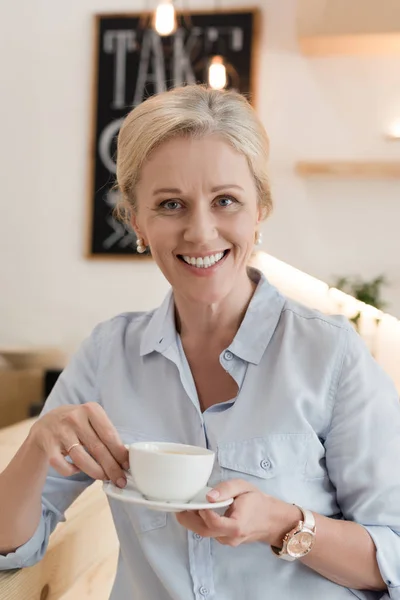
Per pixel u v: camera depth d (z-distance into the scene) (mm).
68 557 1182
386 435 1068
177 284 1114
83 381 1233
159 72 4602
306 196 4418
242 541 928
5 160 4793
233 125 1060
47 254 4750
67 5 4734
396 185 4340
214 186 1054
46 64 4754
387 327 3783
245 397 1118
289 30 4457
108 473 969
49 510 1144
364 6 3990
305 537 977
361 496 1052
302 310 1174
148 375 1187
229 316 1164
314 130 4414
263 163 1113
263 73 4473
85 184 4707
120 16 4637
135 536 1144
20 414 4430
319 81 4414
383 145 4348
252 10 4465
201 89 1089
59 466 979
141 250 1224
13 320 4773
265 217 1191
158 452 911
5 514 1034
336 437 1084
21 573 1029
